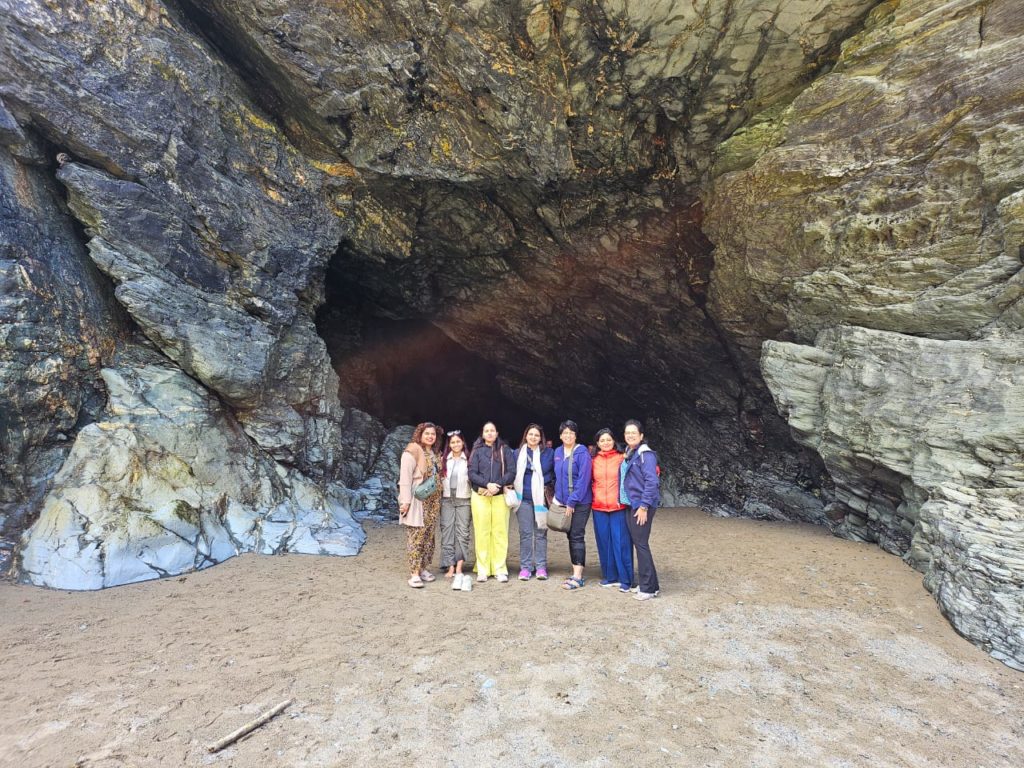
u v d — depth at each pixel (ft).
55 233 21.34
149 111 22.48
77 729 10.01
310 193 28.96
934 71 20.81
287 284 27.91
